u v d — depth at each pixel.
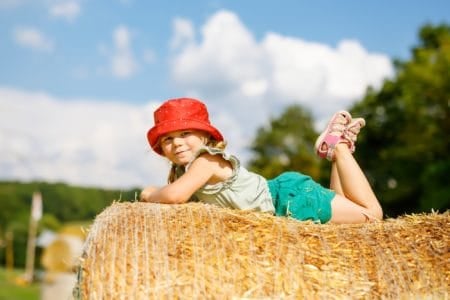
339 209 5.23
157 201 4.89
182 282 3.67
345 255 3.96
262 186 5.27
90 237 4.08
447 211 4.84
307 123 59.28
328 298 3.69
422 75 33.91
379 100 39.50
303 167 53.53
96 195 69.62
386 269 3.86
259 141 59.00
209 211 4.36
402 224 4.37
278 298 3.67
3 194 63.72
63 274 20.67
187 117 5.23
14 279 36.97
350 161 5.27
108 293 3.63
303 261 3.88
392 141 39.16
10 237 54.25
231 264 3.80
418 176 36.34
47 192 68.06
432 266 3.89
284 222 4.30
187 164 5.29
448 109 34.12
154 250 3.86
